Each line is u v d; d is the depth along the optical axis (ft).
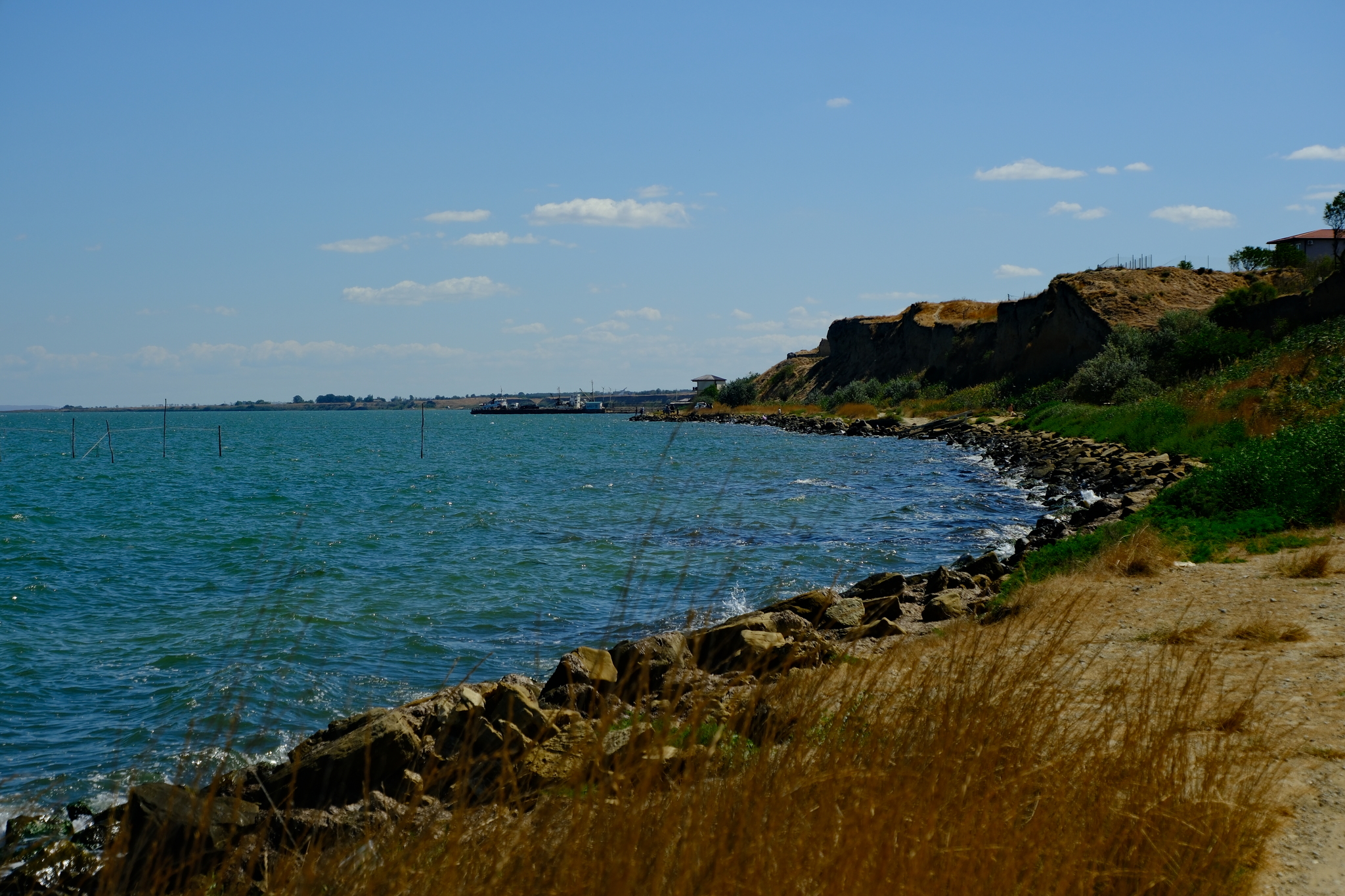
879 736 14.28
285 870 12.82
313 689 37.78
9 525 99.76
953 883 11.69
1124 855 13.57
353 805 17.52
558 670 30.04
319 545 80.59
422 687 39.55
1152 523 52.13
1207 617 31.35
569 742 17.07
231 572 70.13
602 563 66.90
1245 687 22.88
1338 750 18.35
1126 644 28.68
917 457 161.79
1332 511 47.70
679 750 13.21
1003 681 17.02
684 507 92.84
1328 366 101.30
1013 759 14.71
